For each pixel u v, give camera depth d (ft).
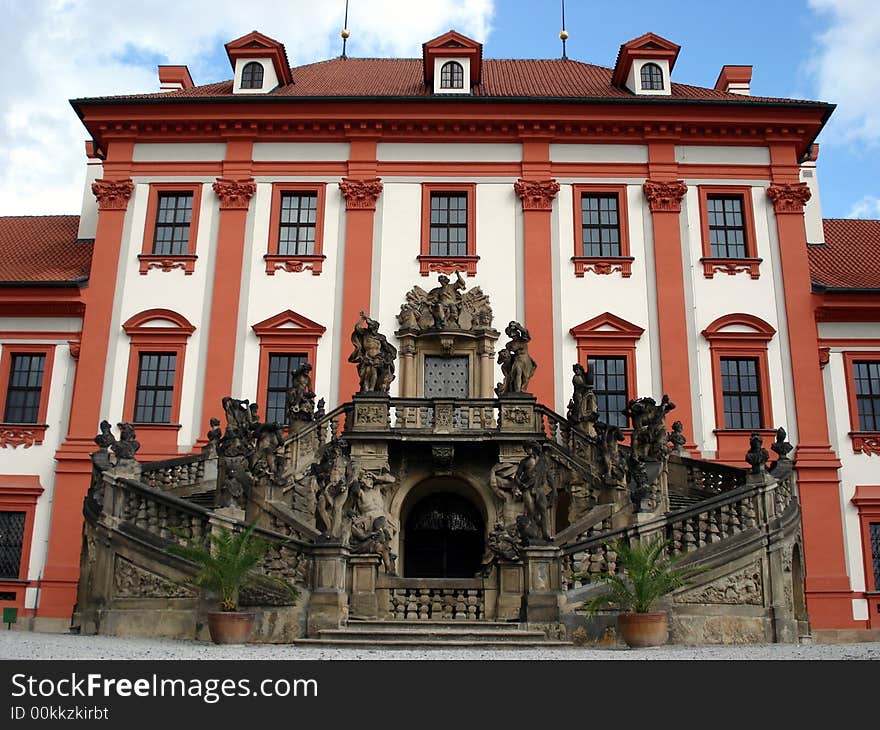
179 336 88.22
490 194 93.20
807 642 61.93
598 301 89.45
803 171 108.58
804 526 82.23
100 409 86.38
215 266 90.68
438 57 100.12
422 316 87.25
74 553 82.07
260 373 87.20
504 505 70.95
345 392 86.33
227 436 62.28
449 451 71.31
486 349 86.17
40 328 89.81
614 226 92.89
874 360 88.74
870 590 80.89
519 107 94.02
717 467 72.49
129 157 94.89
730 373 87.81
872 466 85.46
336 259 90.84
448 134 94.79
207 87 104.58
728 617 53.98
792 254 90.74
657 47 100.68
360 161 94.02
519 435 71.15
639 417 68.13
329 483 55.36
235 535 51.34
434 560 77.66
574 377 77.15
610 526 62.85
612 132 94.68
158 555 54.49
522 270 90.48
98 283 90.12
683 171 93.81
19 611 80.64
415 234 91.86
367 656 41.47
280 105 94.32
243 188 92.79
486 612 54.70
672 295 89.45
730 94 100.22
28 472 85.35
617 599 48.78
